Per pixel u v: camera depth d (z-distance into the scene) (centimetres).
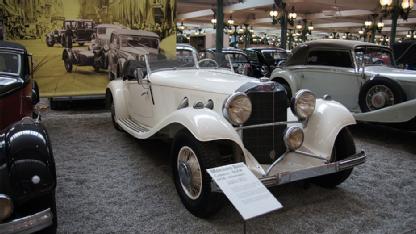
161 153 470
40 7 681
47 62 698
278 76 746
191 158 303
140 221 297
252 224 294
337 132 327
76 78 725
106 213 310
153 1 762
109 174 397
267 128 319
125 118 522
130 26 747
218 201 286
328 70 650
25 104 432
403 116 499
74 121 647
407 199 345
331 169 307
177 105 397
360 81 600
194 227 288
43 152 236
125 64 525
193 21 2928
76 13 708
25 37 677
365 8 1867
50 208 226
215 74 422
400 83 555
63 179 382
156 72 456
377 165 443
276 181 283
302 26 2531
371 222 300
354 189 367
